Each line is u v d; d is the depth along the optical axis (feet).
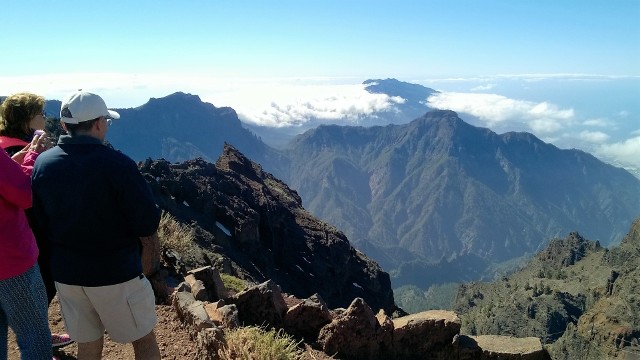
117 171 16.08
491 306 443.32
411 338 31.07
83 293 17.08
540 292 436.76
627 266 365.40
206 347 24.64
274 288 32.35
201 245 97.04
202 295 32.50
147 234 16.93
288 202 201.98
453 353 31.07
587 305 395.55
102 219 16.16
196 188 126.52
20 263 16.53
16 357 23.57
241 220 129.18
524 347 31.32
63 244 16.52
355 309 30.04
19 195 15.57
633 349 279.28
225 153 206.69
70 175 15.90
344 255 176.04
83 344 18.11
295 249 166.40
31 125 20.42
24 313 17.03
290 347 25.84
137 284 17.57
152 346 18.76
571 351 313.73
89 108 16.22
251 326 29.53
